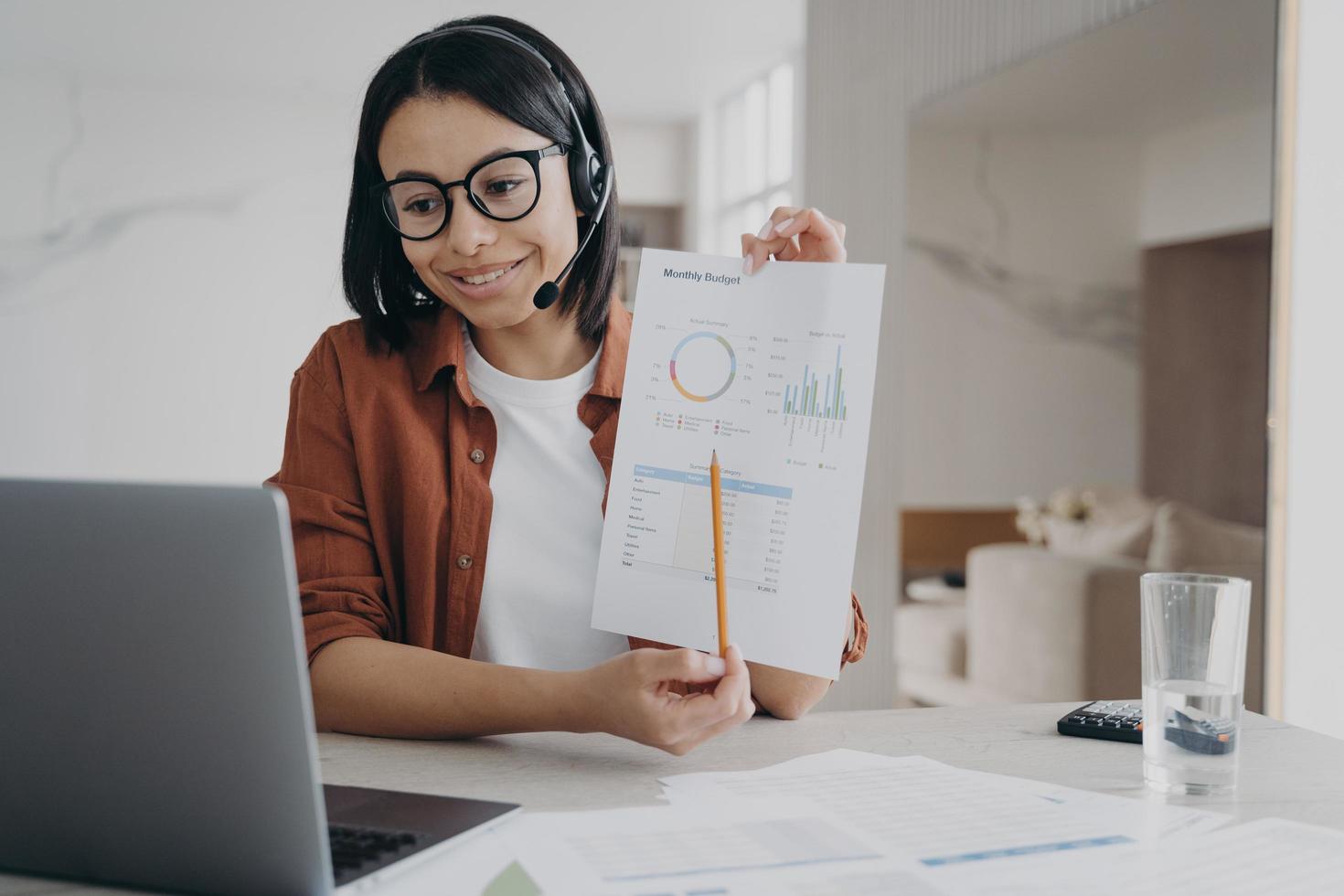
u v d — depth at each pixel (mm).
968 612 3068
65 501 608
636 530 954
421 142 1078
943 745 959
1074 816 764
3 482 618
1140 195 2461
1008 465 2902
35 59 6465
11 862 670
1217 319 2303
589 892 624
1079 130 2637
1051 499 2771
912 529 3328
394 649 997
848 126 3730
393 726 958
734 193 7316
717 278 965
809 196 4000
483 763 888
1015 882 647
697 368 957
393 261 1229
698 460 946
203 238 7098
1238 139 2234
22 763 642
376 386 1221
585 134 1200
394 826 708
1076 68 2648
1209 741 820
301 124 7188
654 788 825
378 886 632
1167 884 650
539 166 1100
